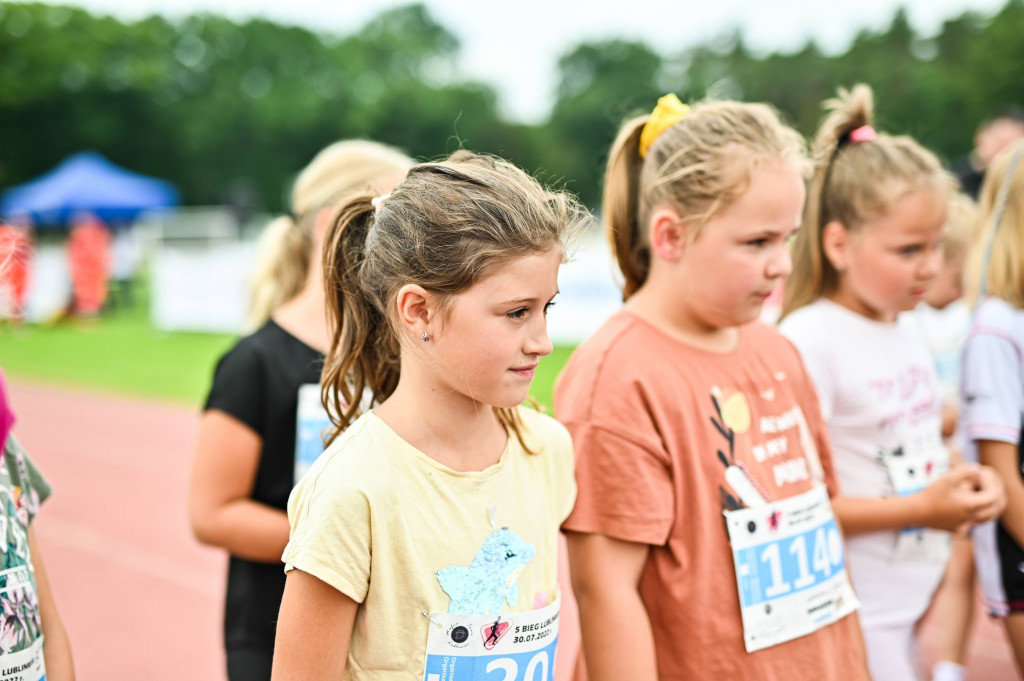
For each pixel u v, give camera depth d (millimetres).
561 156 60625
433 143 58281
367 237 1495
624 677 1689
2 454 1540
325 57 57875
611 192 2078
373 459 1370
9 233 1670
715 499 1773
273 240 2588
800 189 1803
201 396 11094
